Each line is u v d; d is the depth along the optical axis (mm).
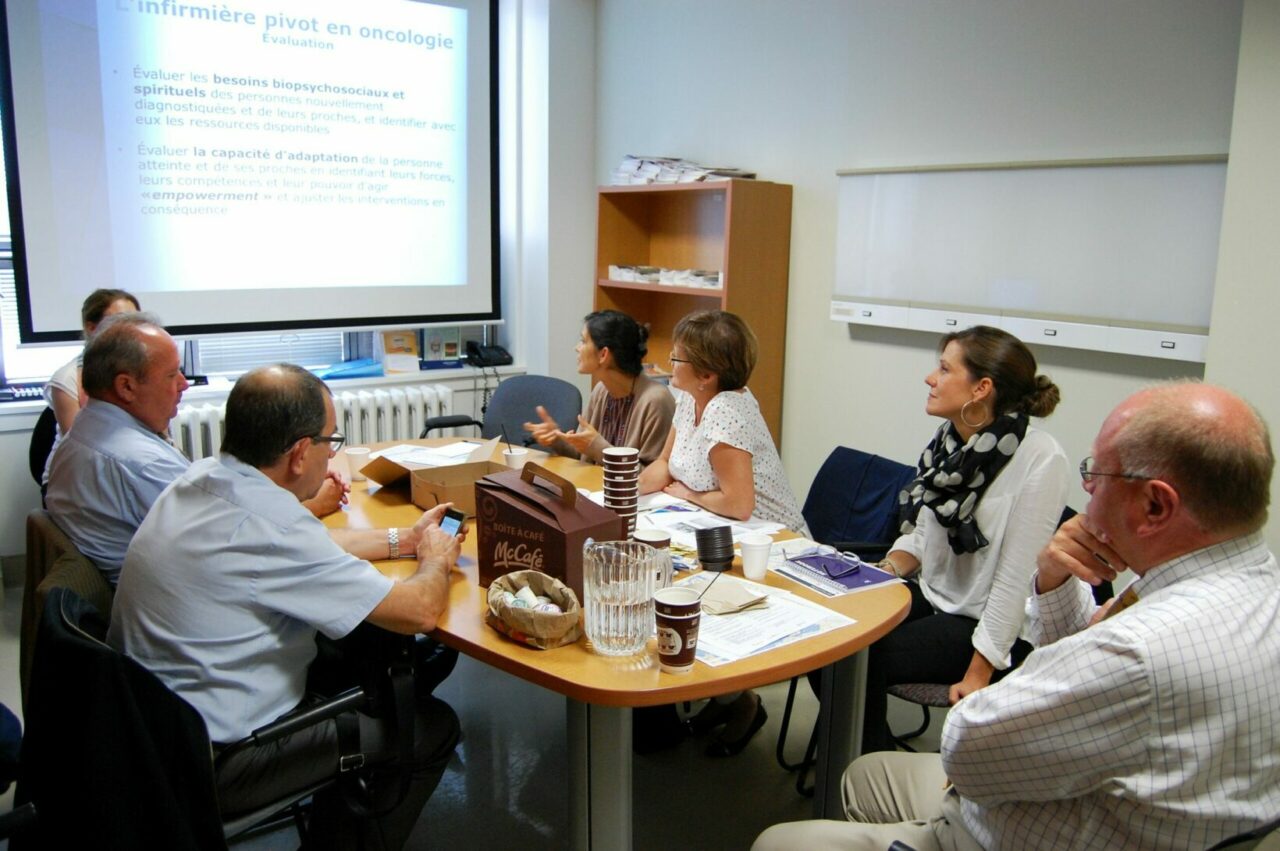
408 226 4547
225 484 1688
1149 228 2701
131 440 2203
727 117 4051
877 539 2648
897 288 3404
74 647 1455
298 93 4180
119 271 3902
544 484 1920
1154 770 1124
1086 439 2955
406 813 1937
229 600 1667
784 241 3812
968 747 1267
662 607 1536
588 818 1709
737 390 2570
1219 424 1141
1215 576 1164
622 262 4492
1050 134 2936
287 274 4273
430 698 2053
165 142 3918
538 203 4711
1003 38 3021
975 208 3129
